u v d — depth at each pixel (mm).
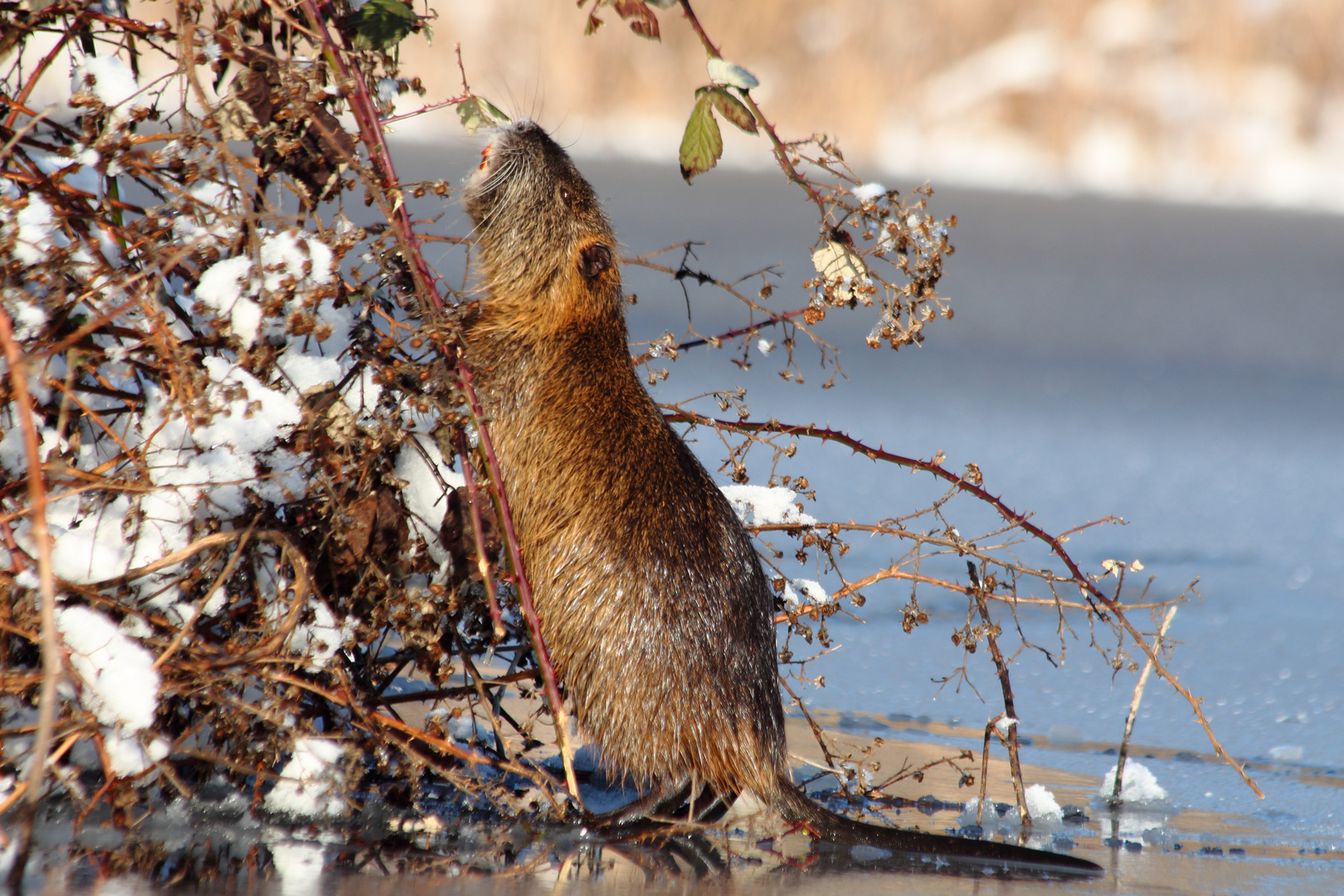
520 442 8125
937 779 8922
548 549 7754
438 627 7520
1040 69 72500
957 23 71312
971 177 69000
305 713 7559
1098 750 9742
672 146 62312
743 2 66125
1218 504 18453
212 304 7016
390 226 7430
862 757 9125
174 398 6879
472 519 7535
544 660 7312
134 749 6375
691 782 7410
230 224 7180
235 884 6098
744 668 7539
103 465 7004
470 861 6719
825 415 21656
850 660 11602
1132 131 73375
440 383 7605
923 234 8336
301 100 7246
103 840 6461
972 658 11898
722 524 7832
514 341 8578
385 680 8125
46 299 6781
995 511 16703
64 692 6406
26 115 7836
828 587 13289
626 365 8516
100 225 7133
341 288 7520
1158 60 74375
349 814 7203
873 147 68188
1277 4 75250
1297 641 12695
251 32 7852
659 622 7402
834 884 6719
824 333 29938
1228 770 9336
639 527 7574
